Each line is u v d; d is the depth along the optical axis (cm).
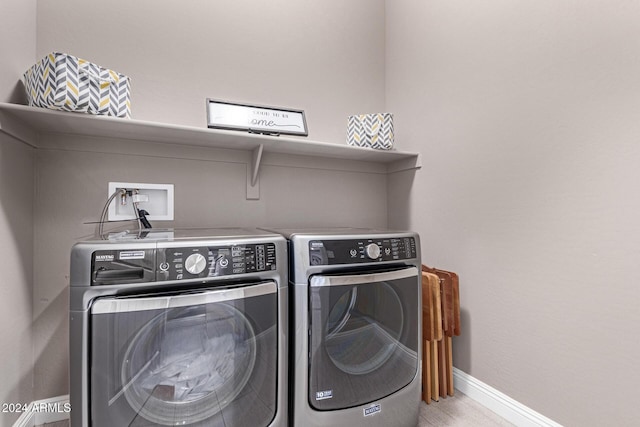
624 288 110
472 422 145
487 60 160
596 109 118
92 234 149
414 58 208
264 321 106
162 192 164
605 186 115
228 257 101
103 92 125
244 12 189
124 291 90
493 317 155
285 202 196
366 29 230
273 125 172
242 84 187
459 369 173
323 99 212
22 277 131
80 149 148
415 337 139
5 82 120
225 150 178
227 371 101
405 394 135
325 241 119
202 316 96
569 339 125
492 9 157
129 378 88
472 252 167
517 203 145
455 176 177
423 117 200
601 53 116
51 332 143
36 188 141
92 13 153
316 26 212
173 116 169
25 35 133
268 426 108
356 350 124
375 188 227
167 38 168
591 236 119
